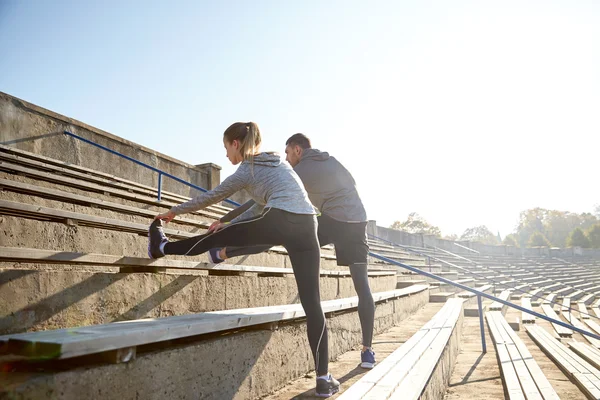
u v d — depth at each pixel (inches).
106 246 133.5
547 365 249.8
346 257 144.8
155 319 95.6
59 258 100.9
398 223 3228.3
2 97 275.4
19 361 62.7
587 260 1843.0
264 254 193.9
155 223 113.9
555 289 1044.5
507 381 168.2
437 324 222.8
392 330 240.2
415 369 121.4
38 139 297.4
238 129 107.8
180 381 84.0
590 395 173.8
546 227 5123.0
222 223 124.2
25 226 108.7
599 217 6058.1
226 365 98.8
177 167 432.8
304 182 143.3
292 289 187.0
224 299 142.2
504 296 652.7
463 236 5147.6
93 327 78.8
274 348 120.3
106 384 67.4
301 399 107.9
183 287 126.9
